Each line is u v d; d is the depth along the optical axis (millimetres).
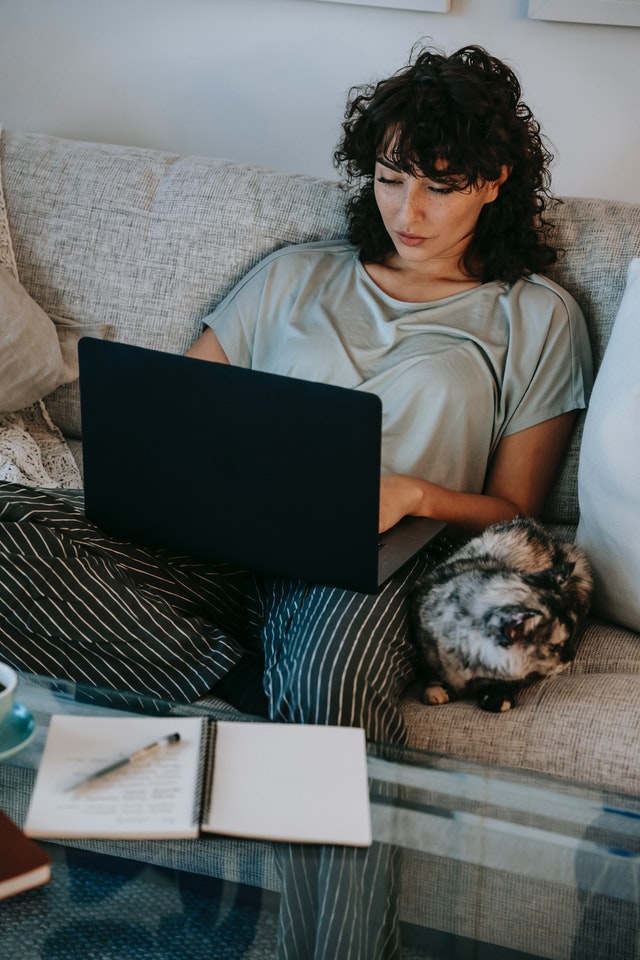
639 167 2135
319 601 1351
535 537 1451
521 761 1209
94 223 1891
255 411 1234
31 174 1929
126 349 1285
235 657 1322
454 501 1576
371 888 928
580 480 1483
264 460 1261
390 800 988
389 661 1289
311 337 1703
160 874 919
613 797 1020
